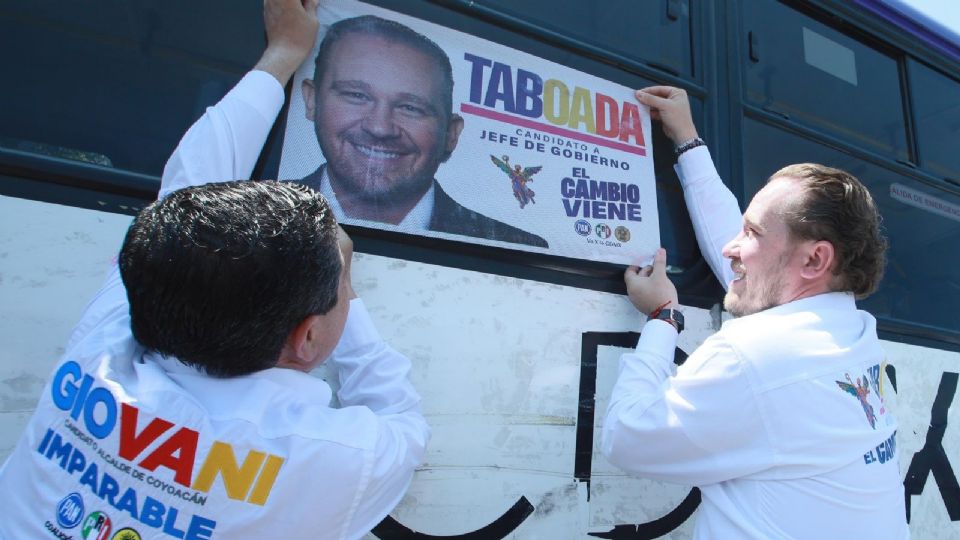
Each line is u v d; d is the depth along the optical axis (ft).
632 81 4.65
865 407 3.15
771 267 3.37
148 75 3.16
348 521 2.35
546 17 4.30
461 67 3.85
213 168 2.83
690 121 4.62
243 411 2.21
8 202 2.73
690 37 5.10
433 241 3.59
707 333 4.56
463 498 3.38
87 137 2.96
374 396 2.92
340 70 3.50
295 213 2.11
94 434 2.08
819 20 6.07
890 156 6.26
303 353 2.40
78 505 2.01
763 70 5.49
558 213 4.02
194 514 2.04
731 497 3.09
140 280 1.99
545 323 3.87
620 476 3.91
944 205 6.66
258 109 3.06
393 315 3.41
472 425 3.49
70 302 2.78
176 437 2.08
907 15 6.60
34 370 2.67
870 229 3.28
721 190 4.49
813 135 5.58
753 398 2.94
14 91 2.85
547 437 3.71
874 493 3.08
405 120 3.61
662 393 3.15
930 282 6.24
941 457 5.49
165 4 3.26
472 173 3.76
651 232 4.39
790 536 2.89
